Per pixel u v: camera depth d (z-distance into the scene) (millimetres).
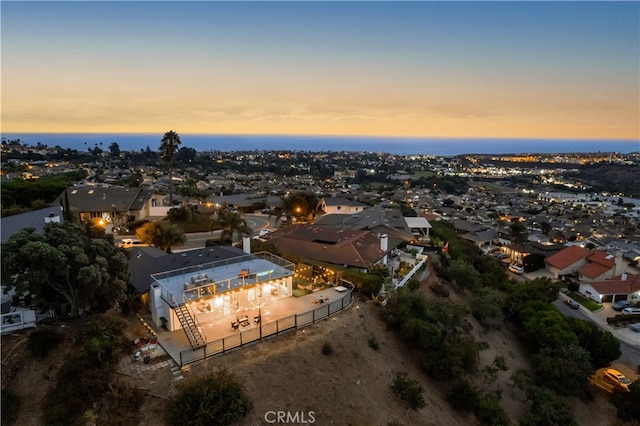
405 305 28938
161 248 43281
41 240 19172
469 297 40688
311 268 33844
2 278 18062
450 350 26203
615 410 31938
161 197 81875
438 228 70312
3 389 17406
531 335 37469
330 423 19422
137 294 26172
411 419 21672
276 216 75000
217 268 29078
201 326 23672
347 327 25625
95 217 62156
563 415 26469
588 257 68000
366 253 38062
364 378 22609
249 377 19875
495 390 28188
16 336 19625
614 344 36219
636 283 57219
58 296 22031
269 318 25422
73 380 17578
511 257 79375
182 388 17859
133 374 18875
